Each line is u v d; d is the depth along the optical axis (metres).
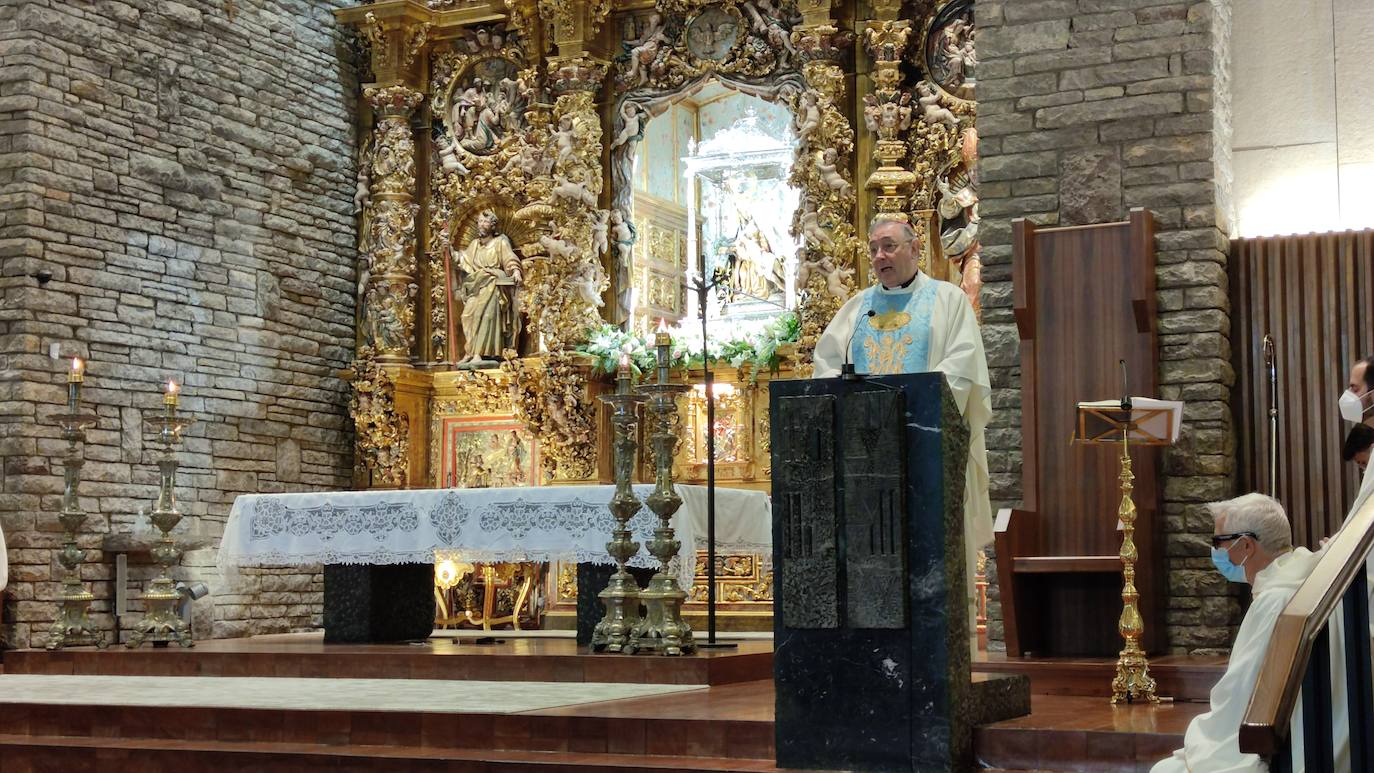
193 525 15.45
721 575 15.50
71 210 14.40
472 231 17.48
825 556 6.52
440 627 16.33
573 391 16.25
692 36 16.62
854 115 15.88
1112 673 9.12
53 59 14.32
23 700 8.80
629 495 10.68
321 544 11.98
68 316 14.32
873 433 6.46
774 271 16.62
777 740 6.60
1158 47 10.48
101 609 14.39
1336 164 10.88
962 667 6.54
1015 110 10.84
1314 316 10.53
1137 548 9.88
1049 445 10.31
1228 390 10.45
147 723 8.39
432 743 7.81
